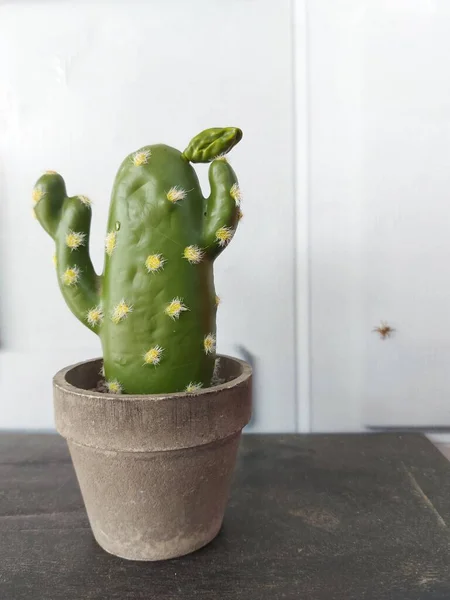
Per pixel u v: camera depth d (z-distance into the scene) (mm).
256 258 377
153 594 230
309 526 275
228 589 232
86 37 370
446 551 254
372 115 366
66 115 374
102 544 258
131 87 371
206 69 368
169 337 241
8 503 299
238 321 382
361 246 374
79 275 253
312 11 361
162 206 238
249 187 372
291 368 385
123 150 375
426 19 360
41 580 239
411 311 378
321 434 383
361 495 302
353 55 363
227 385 245
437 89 364
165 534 248
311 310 379
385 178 370
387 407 385
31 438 382
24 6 368
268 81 367
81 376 279
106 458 238
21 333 387
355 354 382
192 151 248
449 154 368
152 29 368
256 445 365
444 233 372
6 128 375
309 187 371
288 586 234
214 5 364
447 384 382
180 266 241
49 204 253
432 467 333
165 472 239
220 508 263
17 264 382
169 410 231
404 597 226
